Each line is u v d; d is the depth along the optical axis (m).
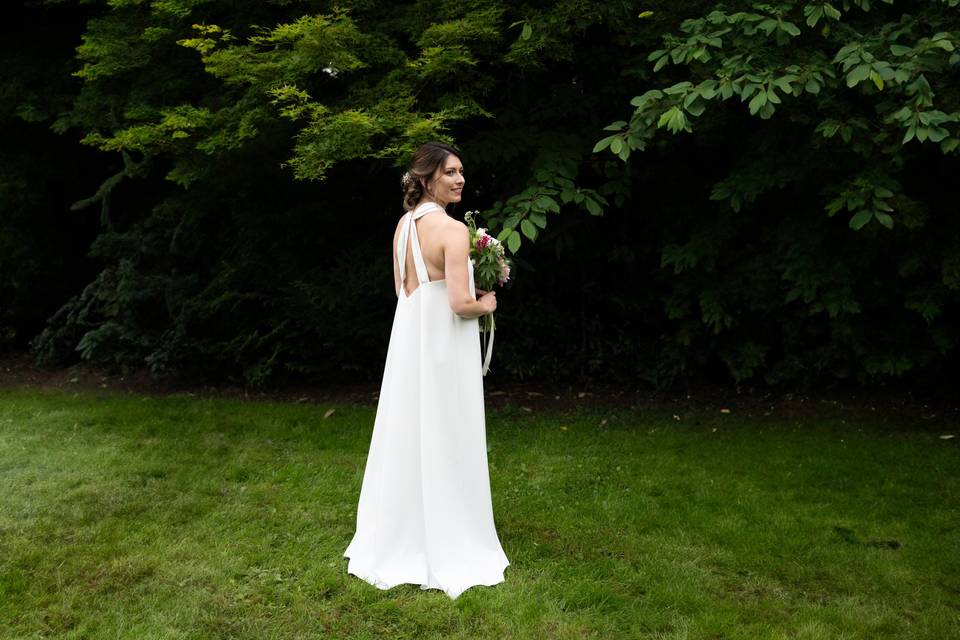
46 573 3.16
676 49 4.41
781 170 5.13
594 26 5.68
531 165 5.40
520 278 6.84
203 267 7.54
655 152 6.11
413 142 4.55
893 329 5.88
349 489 4.24
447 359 3.13
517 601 3.00
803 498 4.23
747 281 6.12
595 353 6.89
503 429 5.58
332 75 5.18
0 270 7.77
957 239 5.21
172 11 5.15
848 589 3.19
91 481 4.30
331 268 6.80
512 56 4.94
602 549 3.53
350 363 6.77
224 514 3.85
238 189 6.73
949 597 3.10
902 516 3.97
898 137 4.39
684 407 6.25
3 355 8.03
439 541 3.12
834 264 5.52
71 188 8.23
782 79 4.05
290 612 2.92
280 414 5.84
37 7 7.47
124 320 7.04
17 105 7.32
